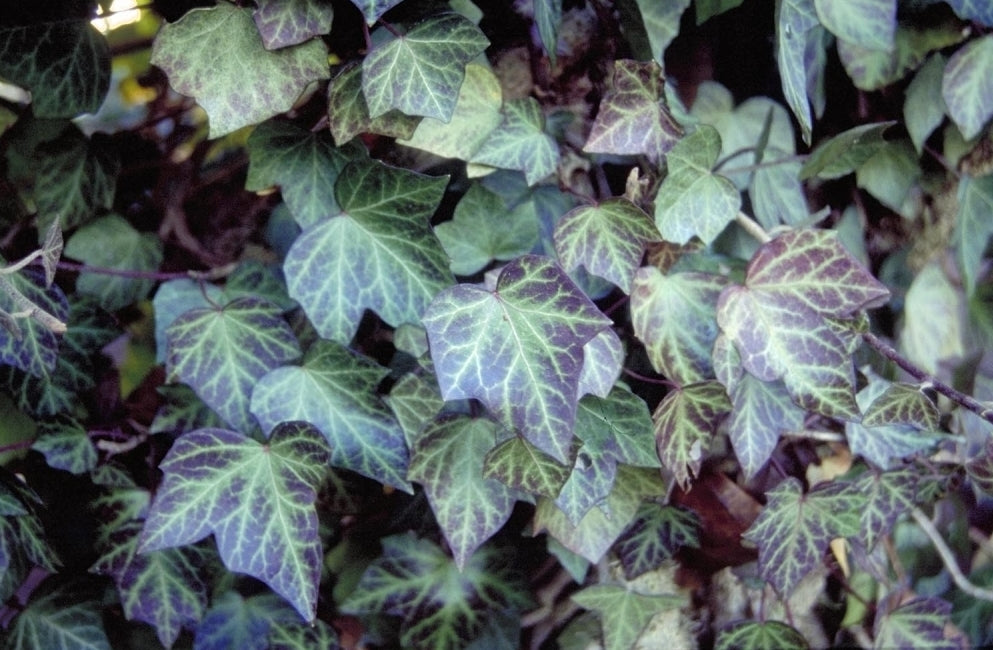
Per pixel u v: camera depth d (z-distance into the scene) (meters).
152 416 0.60
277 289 0.57
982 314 0.65
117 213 0.60
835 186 0.63
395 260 0.54
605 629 0.59
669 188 0.53
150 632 0.60
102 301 0.59
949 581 0.65
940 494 0.59
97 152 0.58
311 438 0.52
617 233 0.53
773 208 0.60
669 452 0.54
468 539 0.53
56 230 0.50
